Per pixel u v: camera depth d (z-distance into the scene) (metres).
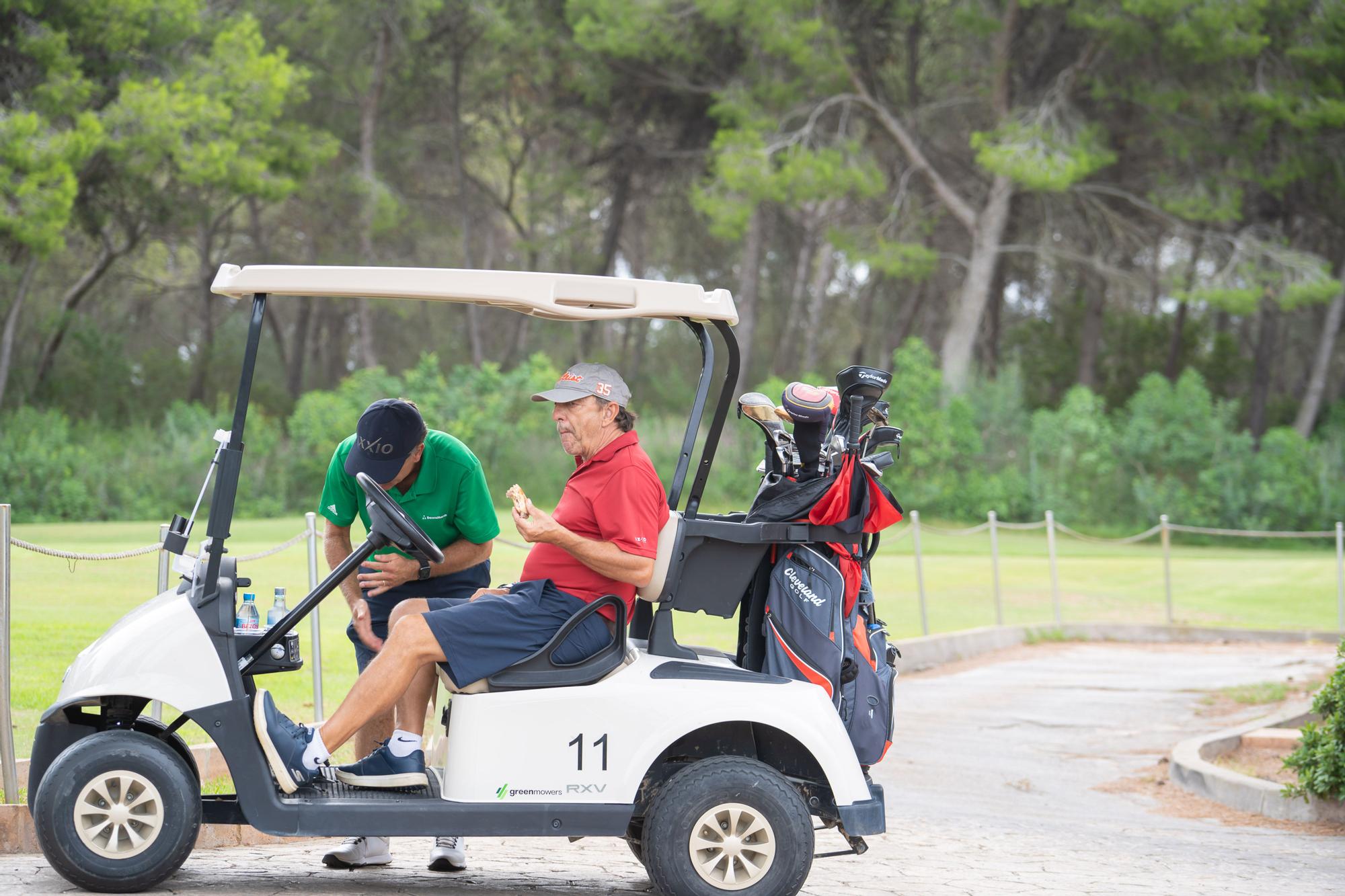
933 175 63.28
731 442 57.28
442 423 55.03
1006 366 69.12
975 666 25.86
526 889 8.68
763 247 85.50
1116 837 12.51
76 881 7.66
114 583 23.14
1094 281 69.38
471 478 9.47
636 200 84.00
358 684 7.96
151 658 7.85
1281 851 12.05
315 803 7.79
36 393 61.50
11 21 50.50
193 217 62.94
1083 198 62.72
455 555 9.61
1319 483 58.81
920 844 11.45
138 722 8.34
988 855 11.02
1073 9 56.97
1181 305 77.69
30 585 22.50
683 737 8.26
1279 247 59.00
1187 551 52.44
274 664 8.28
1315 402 68.75
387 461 9.15
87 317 66.31
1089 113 63.25
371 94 68.56
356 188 67.56
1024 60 64.44
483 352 87.88
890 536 52.28
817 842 11.25
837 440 8.50
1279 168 59.97
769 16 56.06
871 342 96.75
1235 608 34.06
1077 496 59.00
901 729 19.30
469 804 7.82
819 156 56.38
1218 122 60.31
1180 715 20.75
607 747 7.91
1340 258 68.38
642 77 66.62
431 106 78.50
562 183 73.94
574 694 7.92
